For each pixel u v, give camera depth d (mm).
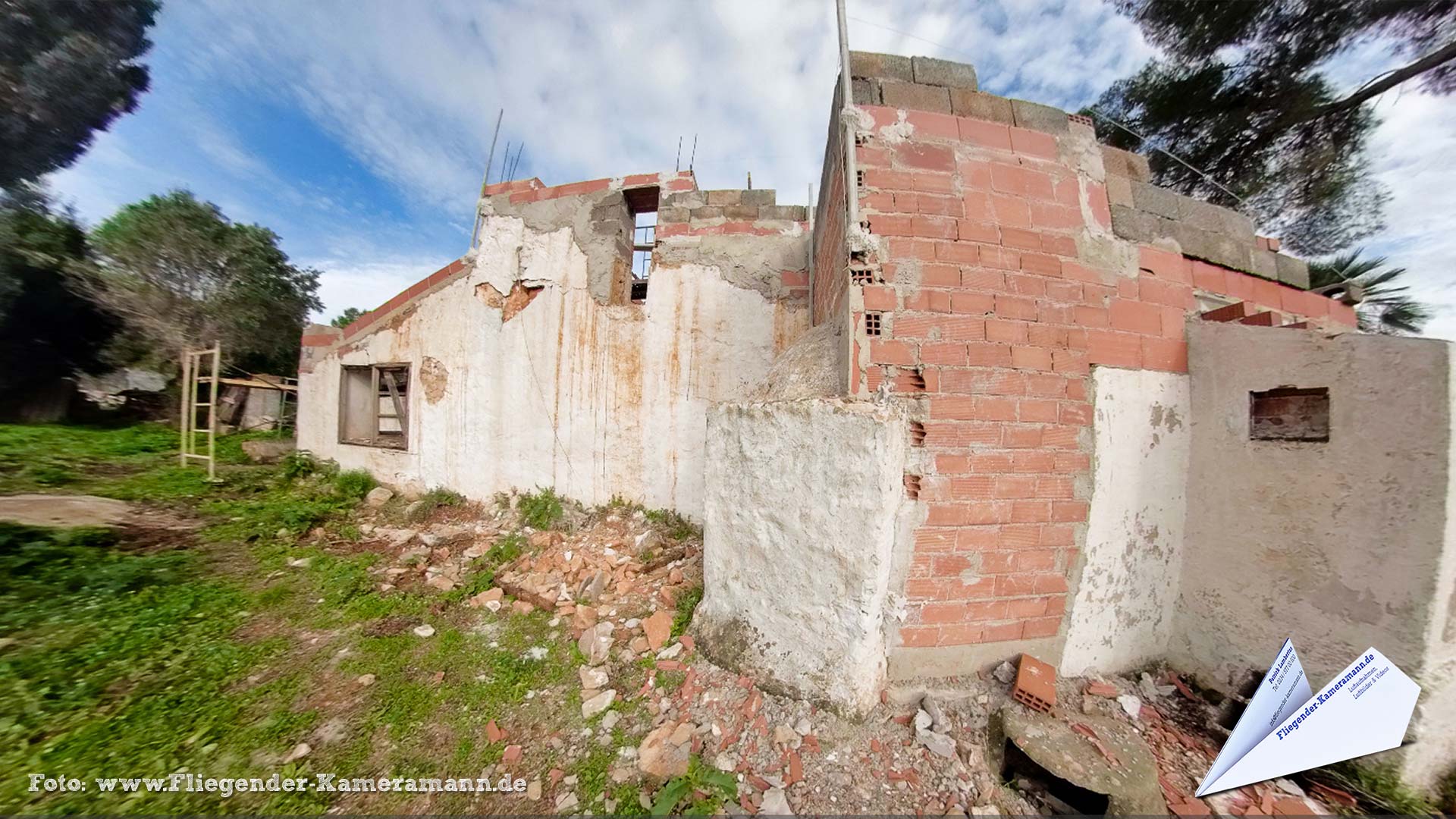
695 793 1838
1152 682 2402
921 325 2281
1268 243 3055
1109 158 2645
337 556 3873
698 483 4375
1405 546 1783
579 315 4801
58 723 2012
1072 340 2381
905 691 2207
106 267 11891
